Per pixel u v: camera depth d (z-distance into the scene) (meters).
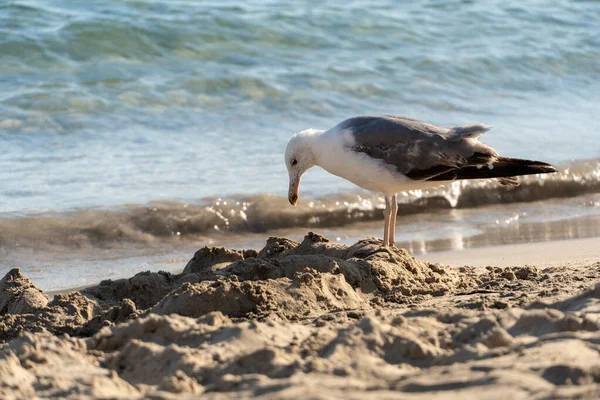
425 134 10.66
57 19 22.39
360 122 10.91
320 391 4.95
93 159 16.55
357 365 5.62
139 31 22.39
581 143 18.50
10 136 17.64
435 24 25.77
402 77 22.33
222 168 16.30
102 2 23.59
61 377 5.88
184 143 17.75
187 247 13.57
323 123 19.48
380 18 25.59
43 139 17.64
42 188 14.86
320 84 21.25
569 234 13.85
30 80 20.20
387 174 10.66
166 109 19.48
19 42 21.39
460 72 23.09
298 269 9.01
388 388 5.08
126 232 13.67
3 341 8.08
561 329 6.32
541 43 25.33
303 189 15.63
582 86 23.34
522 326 6.50
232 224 14.32
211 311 7.77
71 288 11.27
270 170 16.30
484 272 10.42
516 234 13.97
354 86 21.45
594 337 5.96
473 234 14.07
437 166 10.62
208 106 19.83
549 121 20.17
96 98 19.45
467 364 5.45
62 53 21.48
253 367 5.80
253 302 7.94
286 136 18.48
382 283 9.00
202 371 5.83
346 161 10.77
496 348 5.95
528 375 5.14
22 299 9.12
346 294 8.48
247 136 18.38
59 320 8.39
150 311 8.00
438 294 8.86
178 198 14.68
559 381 5.10
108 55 21.78
